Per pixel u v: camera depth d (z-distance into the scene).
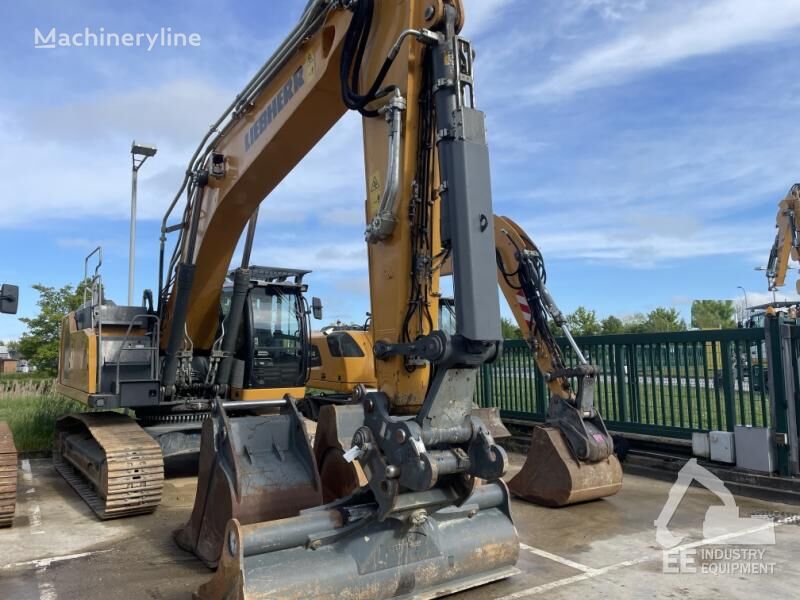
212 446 4.67
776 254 14.11
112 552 5.02
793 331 6.47
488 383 10.91
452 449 3.49
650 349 8.23
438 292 3.88
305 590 3.34
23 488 7.51
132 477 5.96
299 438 4.76
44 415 11.05
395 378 3.72
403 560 3.72
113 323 7.01
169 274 7.25
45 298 21.95
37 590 4.22
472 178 3.38
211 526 4.62
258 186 6.00
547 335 6.54
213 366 7.69
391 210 3.78
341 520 3.63
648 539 5.14
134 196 8.56
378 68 4.11
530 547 4.96
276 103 5.34
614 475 6.30
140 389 6.80
